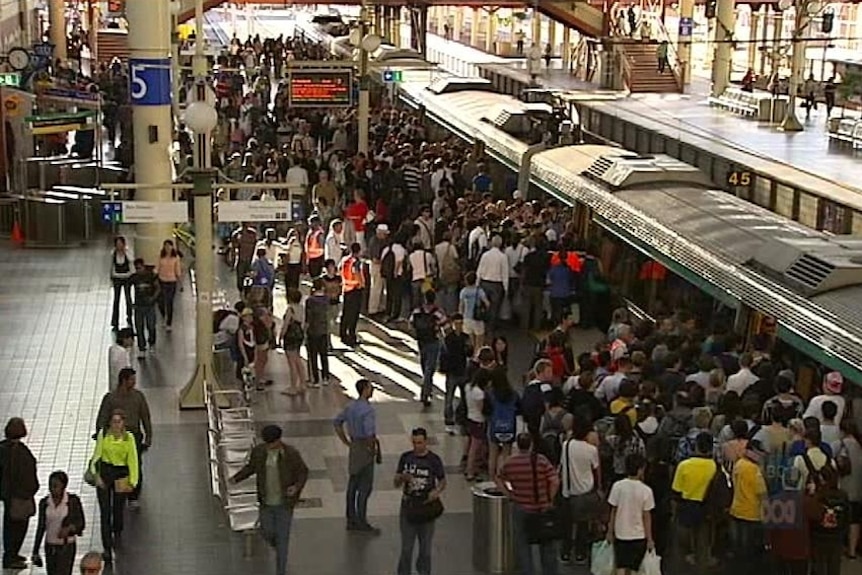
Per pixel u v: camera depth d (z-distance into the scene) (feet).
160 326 103.55
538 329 101.65
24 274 120.37
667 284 88.12
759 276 70.08
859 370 57.72
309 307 88.53
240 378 85.35
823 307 63.00
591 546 60.34
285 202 79.25
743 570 59.98
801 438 58.13
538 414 67.10
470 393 70.69
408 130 162.20
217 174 83.56
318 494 70.69
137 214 78.33
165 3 113.60
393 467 74.59
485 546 61.05
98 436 63.57
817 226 91.40
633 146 132.98
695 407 62.28
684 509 59.47
